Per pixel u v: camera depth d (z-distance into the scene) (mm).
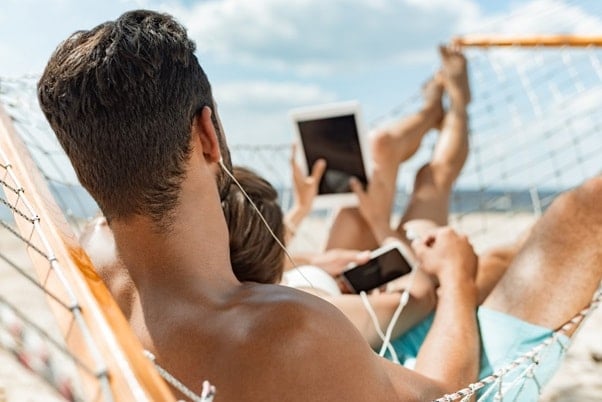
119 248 908
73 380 546
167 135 827
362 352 847
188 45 860
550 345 1421
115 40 829
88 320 644
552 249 1486
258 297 835
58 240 818
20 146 1104
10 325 547
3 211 972
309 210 2369
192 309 854
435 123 2898
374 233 2285
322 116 2355
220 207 912
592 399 2443
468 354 1314
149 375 621
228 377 804
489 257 1792
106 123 822
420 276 1764
